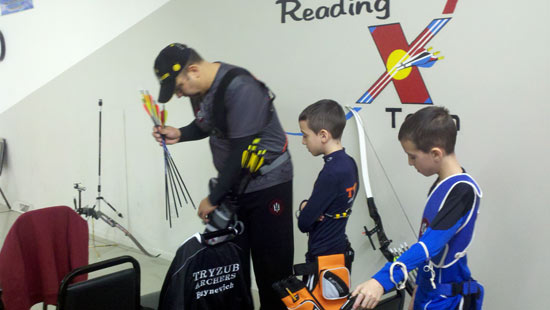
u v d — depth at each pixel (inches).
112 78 116.0
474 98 66.2
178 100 100.5
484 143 66.4
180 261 59.5
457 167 47.4
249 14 87.9
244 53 89.9
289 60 83.7
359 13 74.5
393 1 71.0
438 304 47.9
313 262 60.2
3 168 159.3
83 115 126.1
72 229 67.3
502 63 63.4
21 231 61.9
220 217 76.0
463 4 65.4
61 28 126.9
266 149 73.0
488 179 66.7
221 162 78.9
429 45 68.9
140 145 112.7
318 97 81.3
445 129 46.1
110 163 121.2
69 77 127.6
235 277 64.6
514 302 66.8
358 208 80.4
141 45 107.9
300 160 85.1
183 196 105.3
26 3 135.7
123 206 120.3
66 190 136.9
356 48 75.7
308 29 80.7
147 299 71.6
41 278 64.4
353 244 82.0
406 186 74.0
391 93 73.2
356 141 78.2
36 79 138.7
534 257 64.3
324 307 59.6
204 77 75.7
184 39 99.2
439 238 43.0
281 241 74.7
